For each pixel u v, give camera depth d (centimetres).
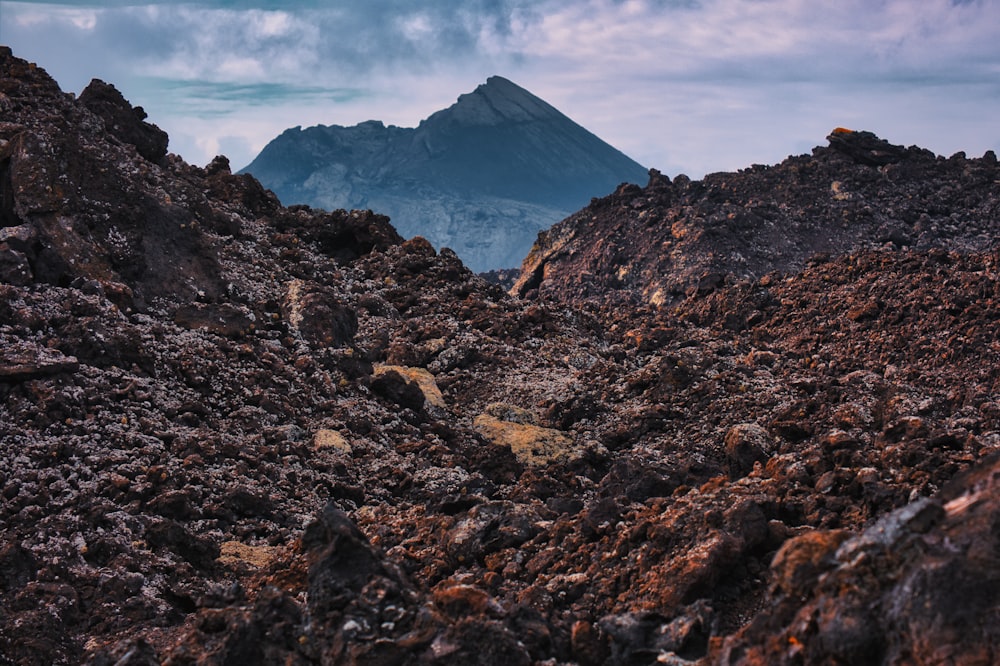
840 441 1208
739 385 1823
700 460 1537
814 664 571
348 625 721
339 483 1380
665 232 5309
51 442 1255
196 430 1405
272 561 1130
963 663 518
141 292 1792
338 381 1773
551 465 1598
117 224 1838
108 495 1202
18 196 1741
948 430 1311
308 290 2041
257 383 1633
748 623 746
